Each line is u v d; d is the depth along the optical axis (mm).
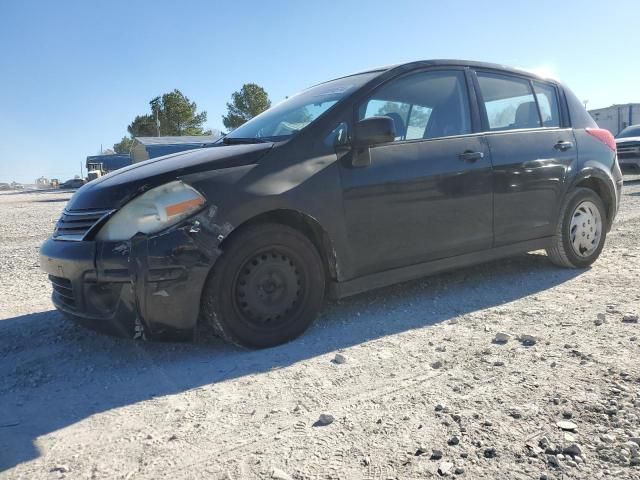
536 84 4867
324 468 2025
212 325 3201
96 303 3057
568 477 1901
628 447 2049
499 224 4297
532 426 2238
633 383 2572
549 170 4582
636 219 7922
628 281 4457
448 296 4273
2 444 2303
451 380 2730
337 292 3576
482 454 2061
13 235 10602
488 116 4383
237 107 59656
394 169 3715
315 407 2520
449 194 3963
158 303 2955
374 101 3822
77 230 3168
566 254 4820
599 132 5160
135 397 2719
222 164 3234
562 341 3180
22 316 4309
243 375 2922
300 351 3236
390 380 2773
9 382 2975
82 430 2400
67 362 3244
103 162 57594
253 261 3217
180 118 64375
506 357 2990
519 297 4188
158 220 2988
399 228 3746
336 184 3469
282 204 3236
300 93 4508
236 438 2277
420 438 2195
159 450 2211
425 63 4172
